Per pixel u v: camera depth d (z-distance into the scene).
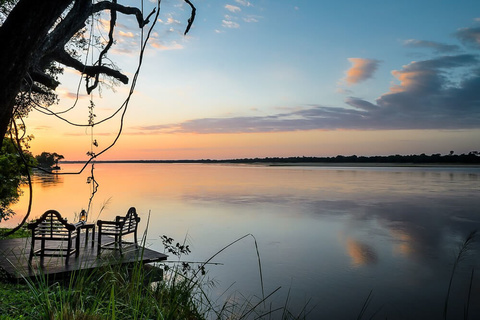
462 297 8.20
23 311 3.38
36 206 22.36
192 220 19.14
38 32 2.34
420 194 35.81
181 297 4.06
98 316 2.73
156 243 12.80
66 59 6.77
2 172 9.23
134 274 3.28
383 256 12.01
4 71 2.31
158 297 3.72
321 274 9.87
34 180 56.44
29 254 6.47
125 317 3.01
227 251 12.34
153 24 2.74
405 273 10.03
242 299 7.52
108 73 7.44
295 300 7.84
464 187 45.78
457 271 10.24
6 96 2.39
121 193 34.91
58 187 41.16
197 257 11.22
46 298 2.76
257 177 75.19
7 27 2.27
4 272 5.29
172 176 80.00
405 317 7.07
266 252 12.39
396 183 54.47
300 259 11.45
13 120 2.64
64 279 5.16
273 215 21.22
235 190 40.53
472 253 12.28
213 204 26.64
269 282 9.07
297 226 17.64
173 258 10.64
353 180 63.53
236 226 17.44
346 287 8.84
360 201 29.28
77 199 27.59
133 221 7.10
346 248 13.17
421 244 13.84
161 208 23.94
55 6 2.34
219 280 8.91
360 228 17.27
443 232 16.31
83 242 7.83
